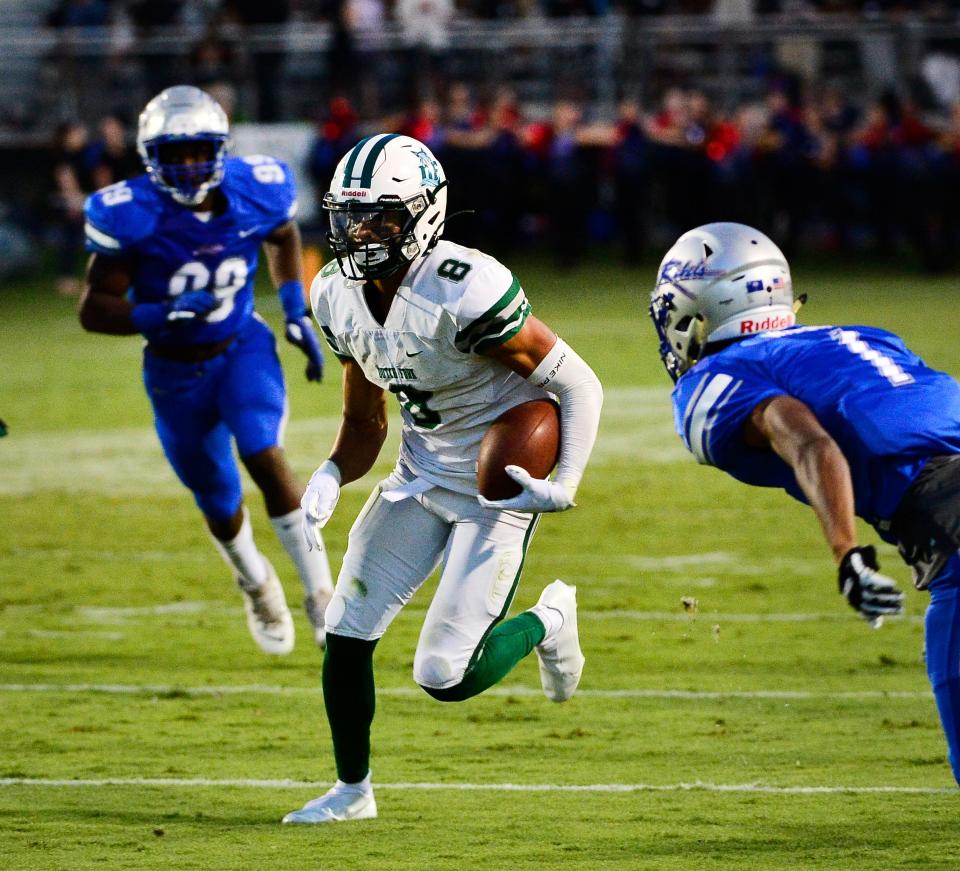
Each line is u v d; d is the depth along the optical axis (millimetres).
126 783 16250
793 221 73688
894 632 22766
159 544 29344
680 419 12875
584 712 19016
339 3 80438
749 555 27859
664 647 22062
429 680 14477
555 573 26672
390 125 71688
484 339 14086
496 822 14758
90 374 49969
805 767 16594
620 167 71562
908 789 15688
